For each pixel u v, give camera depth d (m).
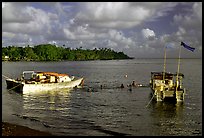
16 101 48.19
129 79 94.44
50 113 38.28
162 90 45.94
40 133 27.16
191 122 33.62
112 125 32.09
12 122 32.84
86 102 47.19
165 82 51.44
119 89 63.91
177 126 31.77
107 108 41.91
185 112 38.97
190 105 43.75
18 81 61.12
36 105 44.44
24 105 44.38
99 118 35.41
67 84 65.31
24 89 57.66
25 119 34.59
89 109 41.16
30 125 31.61
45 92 58.72
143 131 29.81
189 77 101.12
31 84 58.56
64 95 55.03
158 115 37.16
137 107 42.53
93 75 113.38
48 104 45.34
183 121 34.03
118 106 43.44
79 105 44.41
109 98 51.25
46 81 63.56
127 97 52.31
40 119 34.66
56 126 31.33
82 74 119.06
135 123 32.97
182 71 146.50
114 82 83.19
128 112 39.00
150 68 180.00
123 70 152.62
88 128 30.67
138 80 90.75
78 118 35.38
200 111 39.56
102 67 186.00
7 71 129.38
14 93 57.28
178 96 45.22
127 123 32.94
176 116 36.56
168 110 40.19
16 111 39.50
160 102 45.78
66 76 66.31
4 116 36.09
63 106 43.59
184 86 70.56
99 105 44.38
